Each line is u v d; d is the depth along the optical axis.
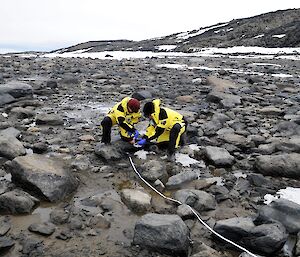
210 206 3.91
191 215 3.67
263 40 36.97
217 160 4.99
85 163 4.78
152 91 9.59
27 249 3.06
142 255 3.07
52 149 5.31
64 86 10.48
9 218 3.51
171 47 45.31
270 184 4.46
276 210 3.54
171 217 3.29
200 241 3.31
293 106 8.34
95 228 3.44
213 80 11.23
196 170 4.86
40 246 3.12
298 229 3.39
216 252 3.09
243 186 4.44
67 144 5.57
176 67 16.53
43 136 5.86
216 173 4.83
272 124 6.93
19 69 13.44
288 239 3.36
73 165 4.70
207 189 4.30
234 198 4.15
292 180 4.63
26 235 3.26
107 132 5.26
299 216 3.47
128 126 5.16
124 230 3.43
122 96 9.36
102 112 7.66
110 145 5.23
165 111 5.10
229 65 18.12
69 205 3.81
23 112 6.91
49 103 8.30
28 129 6.09
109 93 9.63
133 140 5.30
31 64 15.64
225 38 43.41
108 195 4.08
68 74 12.73
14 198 3.61
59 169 4.12
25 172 3.93
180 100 8.89
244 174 4.83
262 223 3.40
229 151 5.49
